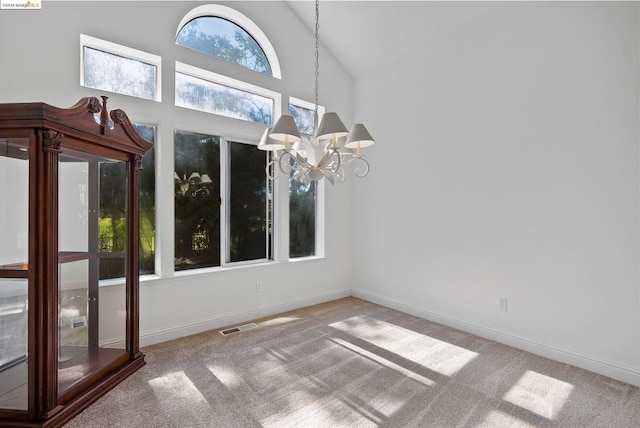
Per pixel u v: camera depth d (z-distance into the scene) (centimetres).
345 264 473
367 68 444
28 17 242
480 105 328
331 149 223
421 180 385
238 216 383
